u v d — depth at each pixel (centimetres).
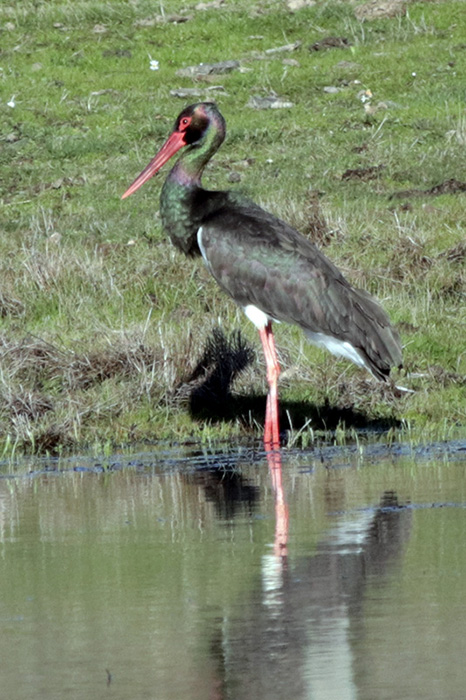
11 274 1739
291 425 1314
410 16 3253
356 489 1063
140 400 1412
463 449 1239
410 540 882
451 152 2359
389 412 1403
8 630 718
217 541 900
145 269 1762
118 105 2762
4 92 2853
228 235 1335
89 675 648
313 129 2562
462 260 1803
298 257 1312
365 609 732
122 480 1141
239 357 1471
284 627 709
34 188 2300
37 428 1327
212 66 2958
